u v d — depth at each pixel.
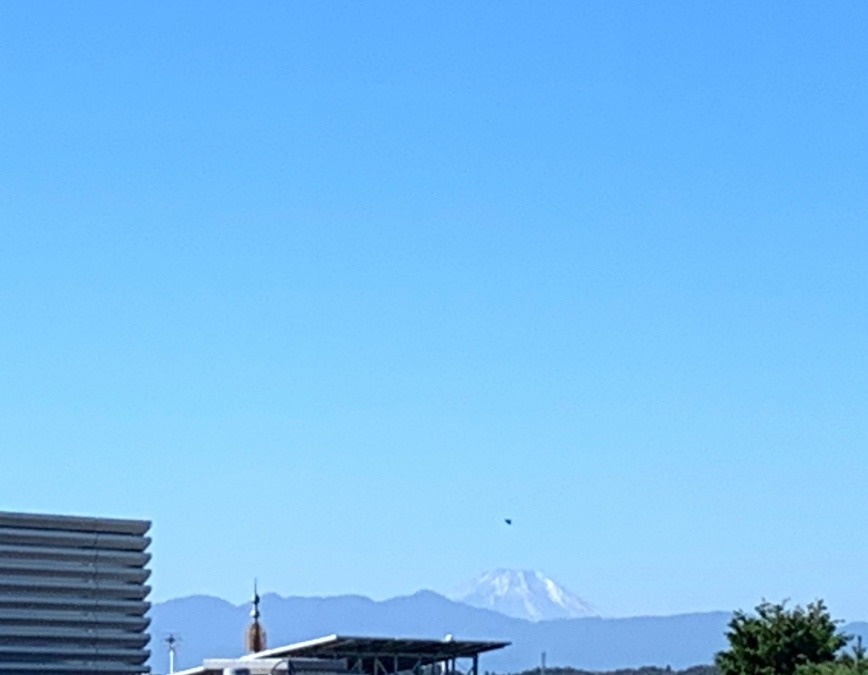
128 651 54.94
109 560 55.12
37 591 53.66
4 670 52.62
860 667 80.31
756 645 83.88
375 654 91.06
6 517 53.59
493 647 93.38
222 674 67.94
